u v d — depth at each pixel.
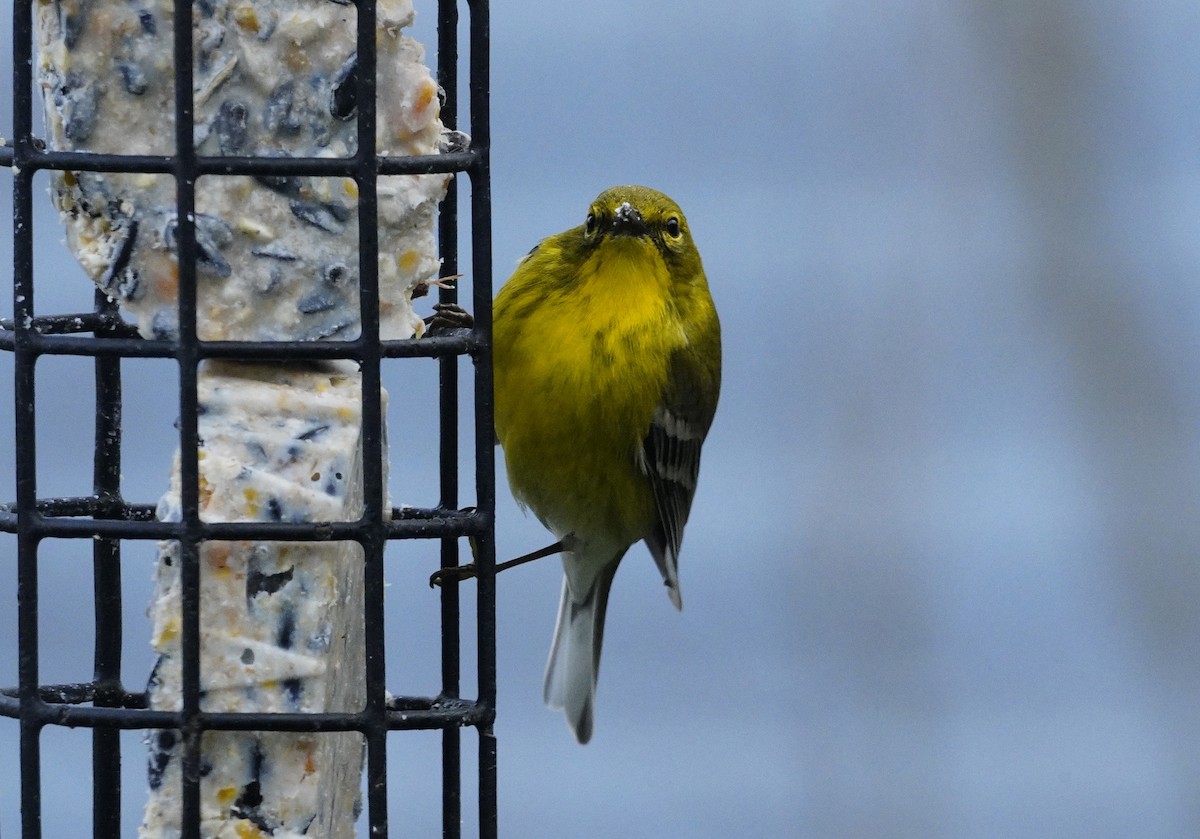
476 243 9.04
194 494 8.02
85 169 8.03
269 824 8.35
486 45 8.99
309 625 8.31
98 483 10.21
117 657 9.95
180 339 8.05
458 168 8.80
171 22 8.29
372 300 8.23
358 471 8.70
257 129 8.41
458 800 9.62
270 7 8.40
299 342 8.21
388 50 8.73
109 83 8.28
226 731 8.21
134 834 12.88
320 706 8.34
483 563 9.14
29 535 8.26
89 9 8.24
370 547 8.22
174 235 8.29
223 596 8.25
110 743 9.95
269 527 8.05
